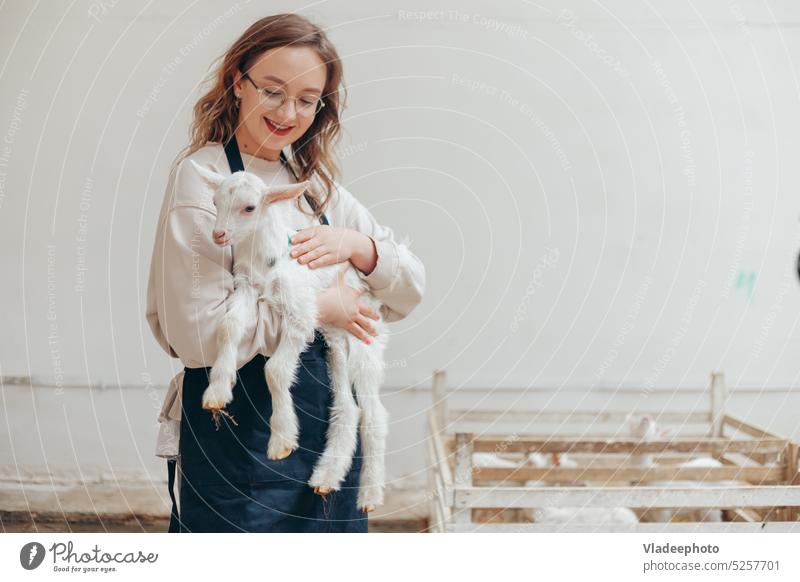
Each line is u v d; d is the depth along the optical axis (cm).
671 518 232
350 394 145
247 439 137
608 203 287
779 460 242
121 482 297
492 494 199
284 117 136
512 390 294
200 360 131
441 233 283
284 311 133
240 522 138
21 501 295
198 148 143
